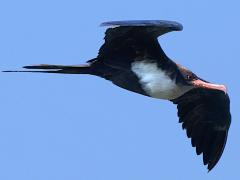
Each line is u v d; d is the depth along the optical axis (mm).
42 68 19625
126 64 19781
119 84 20016
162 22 18766
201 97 21203
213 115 21422
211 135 21609
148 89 20062
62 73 19750
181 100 21344
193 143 21641
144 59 19812
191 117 21516
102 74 19844
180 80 20312
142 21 18609
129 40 19484
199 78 20703
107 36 19297
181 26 18828
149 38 19484
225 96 20984
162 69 20016
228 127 21438
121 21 18438
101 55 19656
